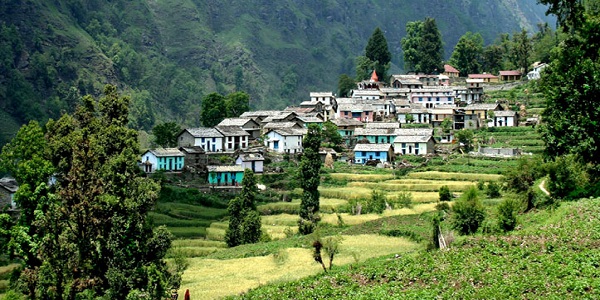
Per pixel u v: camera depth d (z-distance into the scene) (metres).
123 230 72.25
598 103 83.19
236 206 117.50
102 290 71.69
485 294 54.72
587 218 69.38
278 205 142.00
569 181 85.88
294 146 192.25
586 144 82.44
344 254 90.81
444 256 67.06
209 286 80.50
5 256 96.31
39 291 70.19
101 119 103.75
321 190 151.25
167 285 72.94
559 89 85.62
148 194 74.62
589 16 85.81
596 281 53.12
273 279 80.56
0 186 122.50
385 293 60.44
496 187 117.62
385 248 93.00
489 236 72.50
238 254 101.19
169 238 75.31
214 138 187.38
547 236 66.88
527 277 56.81
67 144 84.50
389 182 157.62
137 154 91.50
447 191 135.75
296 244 103.44
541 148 178.00
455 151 188.38
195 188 153.38
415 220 109.50
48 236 71.88
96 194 73.25
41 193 76.12
